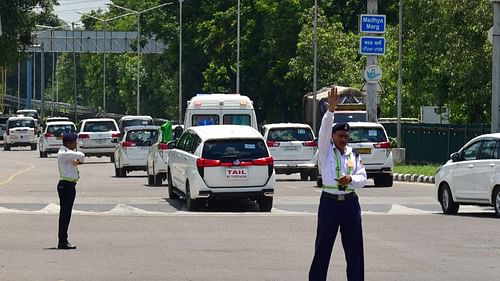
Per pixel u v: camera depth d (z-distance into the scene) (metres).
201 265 27.17
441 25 84.50
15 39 148.38
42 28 188.00
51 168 82.88
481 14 80.81
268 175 43.28
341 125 21.64
